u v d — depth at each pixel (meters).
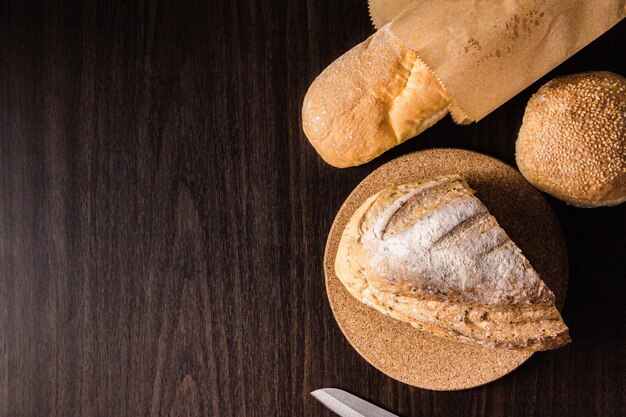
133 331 0.84
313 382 0.83
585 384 0.80
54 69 0.84
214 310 0.84
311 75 0.82
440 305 0.73
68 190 0.84
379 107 0.76
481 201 0.79
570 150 0.75
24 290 0.85
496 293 0.72
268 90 0.83
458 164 0.79
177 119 0.83
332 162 0.79
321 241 0.82
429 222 0.73
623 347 0.80
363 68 0.76
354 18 0.82
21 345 0.85
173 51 0.83
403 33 0.73
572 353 0.80
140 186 0.84
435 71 0.74
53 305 0.85
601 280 0.80
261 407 0.83
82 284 0.85
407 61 0.75
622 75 0.79
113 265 0.84
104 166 0.84
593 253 0.80
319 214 0.82
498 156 0.81
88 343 0.85
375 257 0.74
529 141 0.76
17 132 0.85
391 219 0.74
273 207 0.83
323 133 0.77
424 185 0.75
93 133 0.84
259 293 0.83
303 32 0.82
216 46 0.83
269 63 0.83
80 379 0.85
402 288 0.73
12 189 0.85
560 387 0.80
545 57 0.73
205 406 0.84
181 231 0.84
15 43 0.84
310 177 0.83
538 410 0.81
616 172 0.74
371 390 0.82
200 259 0.84
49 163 0.85
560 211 0.80
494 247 0.73
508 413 0.81
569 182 0.75
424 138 0.81
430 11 0.72
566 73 0.80
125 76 0.84
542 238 0.79
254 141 0.83
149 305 0.84
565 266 0.78
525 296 0.72
